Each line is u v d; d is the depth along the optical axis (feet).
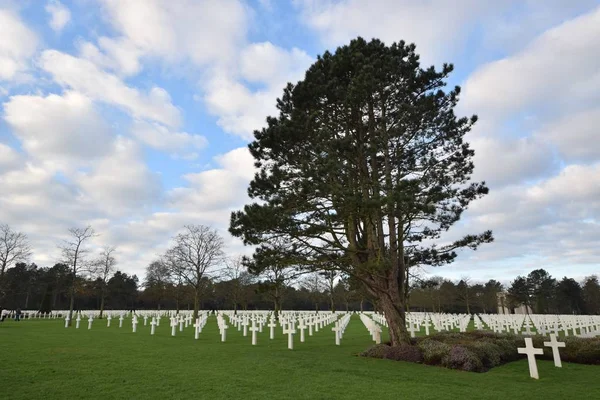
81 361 40.47
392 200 41.14
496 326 87.76
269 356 45.37
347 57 54.54
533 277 256.93
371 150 48.91
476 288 237.45
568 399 26.96
